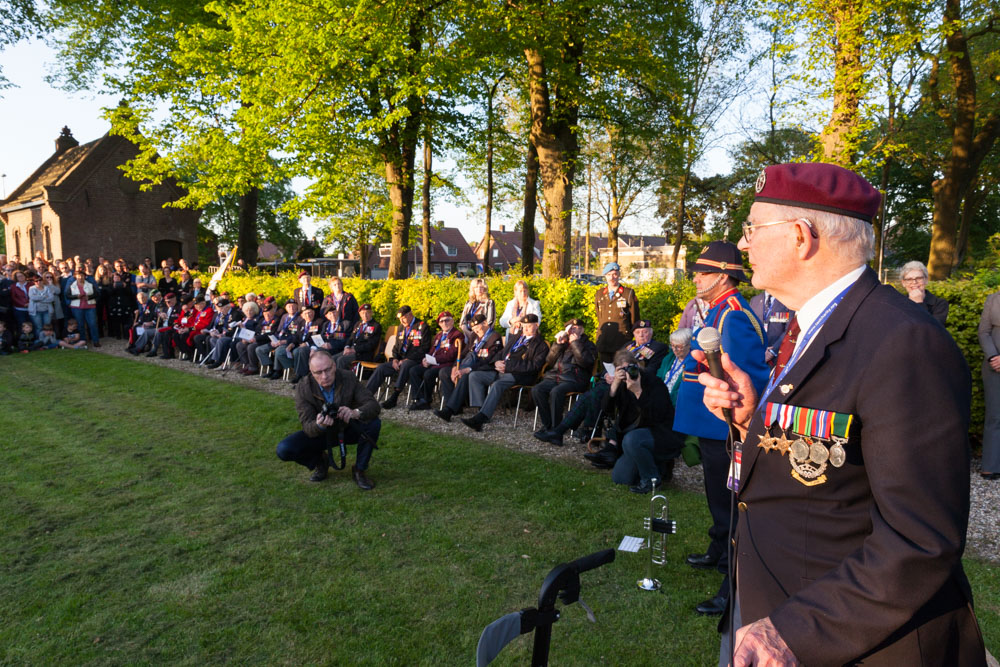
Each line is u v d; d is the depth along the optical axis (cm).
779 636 100
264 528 434
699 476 548
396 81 1291
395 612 329
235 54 1372
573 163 1434
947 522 94
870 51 1044
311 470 545
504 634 147
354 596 345
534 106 1412
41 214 3409
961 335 571
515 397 841
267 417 739
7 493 502
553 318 883
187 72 1642
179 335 1234
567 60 1348
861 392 105
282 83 1291
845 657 96
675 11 1440
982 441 538
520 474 543
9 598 345
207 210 4559
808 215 120
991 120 1555
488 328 793
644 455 489
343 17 1198
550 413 709
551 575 156
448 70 1261
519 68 1662
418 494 497
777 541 120
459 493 498
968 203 2134
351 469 561
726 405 145
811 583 104
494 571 372
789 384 117
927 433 97
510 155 2156
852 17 1030
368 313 949
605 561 168
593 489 504
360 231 3269
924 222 2717
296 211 1468
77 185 3188
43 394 891
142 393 892
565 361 715
